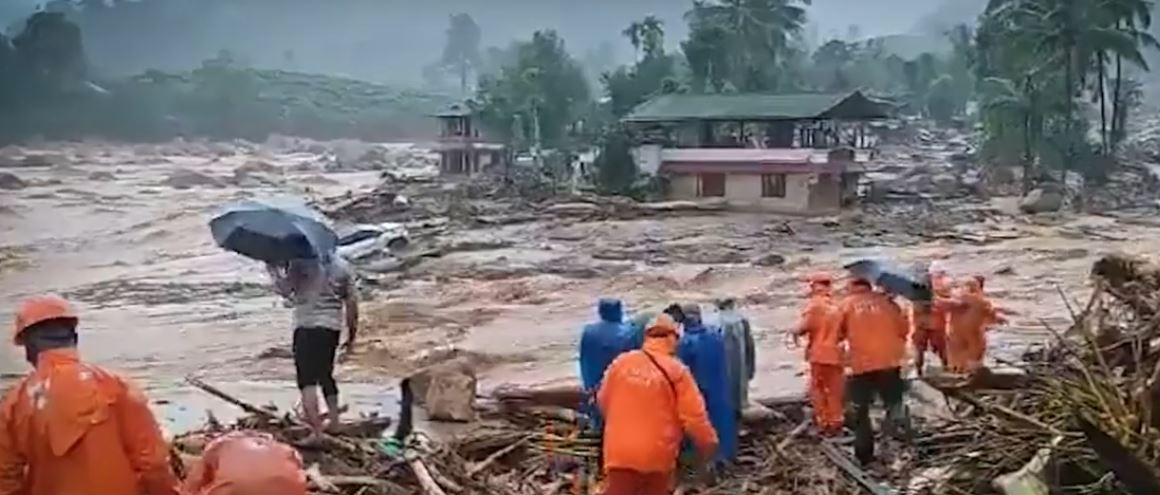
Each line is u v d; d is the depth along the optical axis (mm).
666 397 9750
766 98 69812
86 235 58000
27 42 115875
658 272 40906
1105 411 10641
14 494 6871
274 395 19562
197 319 32438
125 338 28969
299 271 12398
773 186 65000
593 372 12727
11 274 43469
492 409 14859
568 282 38750
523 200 67625
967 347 17625
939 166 87875
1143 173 80875
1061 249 48031
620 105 88188
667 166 67438
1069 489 10188
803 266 42688
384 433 13562
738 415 13609
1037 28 77812
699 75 91875
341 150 126188
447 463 12047
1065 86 77000
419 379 14766
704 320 12984
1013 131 76750
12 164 100125
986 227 56656
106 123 122125
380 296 35625
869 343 13102
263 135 148000
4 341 26781
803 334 14359
